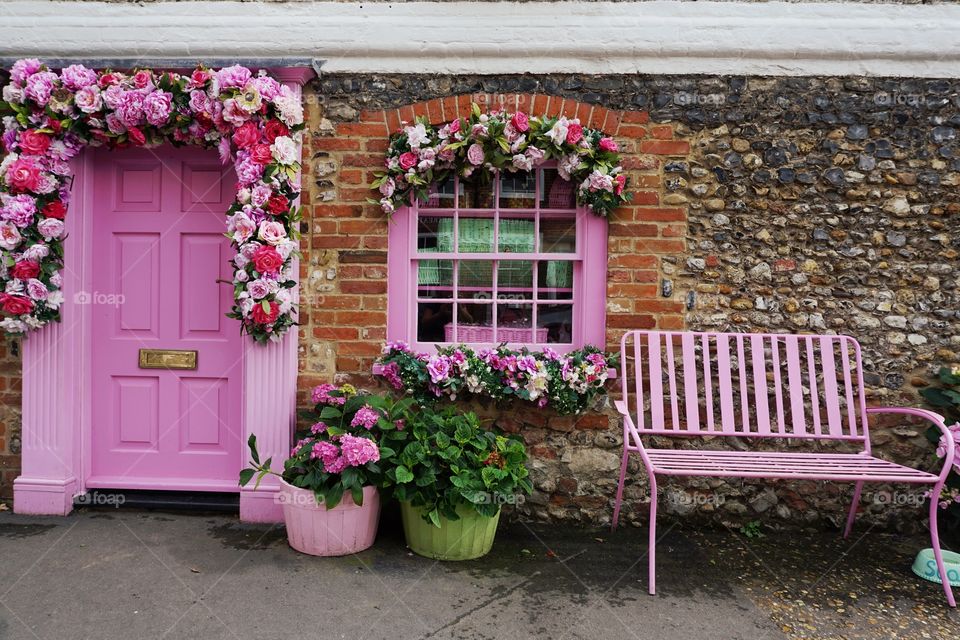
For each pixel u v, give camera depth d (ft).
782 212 11.92
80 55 11.94
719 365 11.65
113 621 8.40
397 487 10.25
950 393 11.35
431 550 10.43
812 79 11.87
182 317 12.37
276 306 11.29
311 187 11.96
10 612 8.55
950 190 11.84
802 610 9.17
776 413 11.87
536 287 12.42
